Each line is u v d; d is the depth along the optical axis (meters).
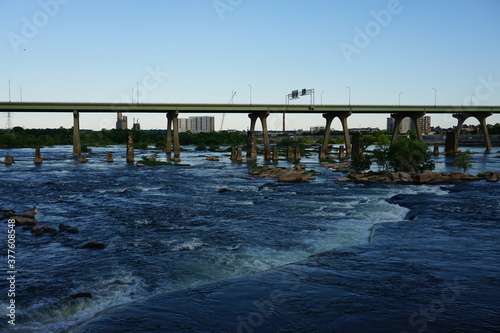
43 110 139.00
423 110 186.38
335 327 15.09
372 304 17.22
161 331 14.84
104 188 62.09
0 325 16.42
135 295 19.86
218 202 48.38
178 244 29.33
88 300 19.22
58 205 46.47
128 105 148.00
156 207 45.03
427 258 24.27
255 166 97.88
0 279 22.19
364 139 189.50
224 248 28.25
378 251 25.89
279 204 46.56
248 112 173.00
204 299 18.02
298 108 173.00
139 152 180.38
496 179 69.69
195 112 162.50
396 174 72.31
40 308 18.25
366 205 45.38
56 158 135.62
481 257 24.42
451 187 61.91
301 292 18.69
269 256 26.38
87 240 30.64
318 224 35.72
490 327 14.98
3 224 35.84
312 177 75.19
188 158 144.62
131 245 29.20
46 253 27.23
